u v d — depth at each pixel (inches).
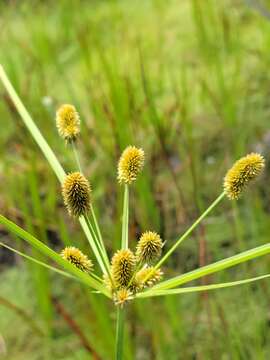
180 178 27.5
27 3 46.8
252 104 30.8
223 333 19.4
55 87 36.6
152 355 19.6
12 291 24.5
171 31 40.6
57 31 42.2
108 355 19.1
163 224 24.3
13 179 26.9
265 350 19.4
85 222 10.6
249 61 34.6
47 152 11.3
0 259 26.1
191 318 21.4
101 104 27.7
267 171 26.0
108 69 26.4
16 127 28.4
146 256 10.4
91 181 26.9
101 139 27.9
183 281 10.0
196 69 35.6
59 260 9.6
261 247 9.8
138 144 25.4
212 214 25.3
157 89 34.0
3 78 11.9
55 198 25.1
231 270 22.5
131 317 20.3
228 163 25.7
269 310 20.6
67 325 22.3
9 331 22.6
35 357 21.4
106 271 10.2
